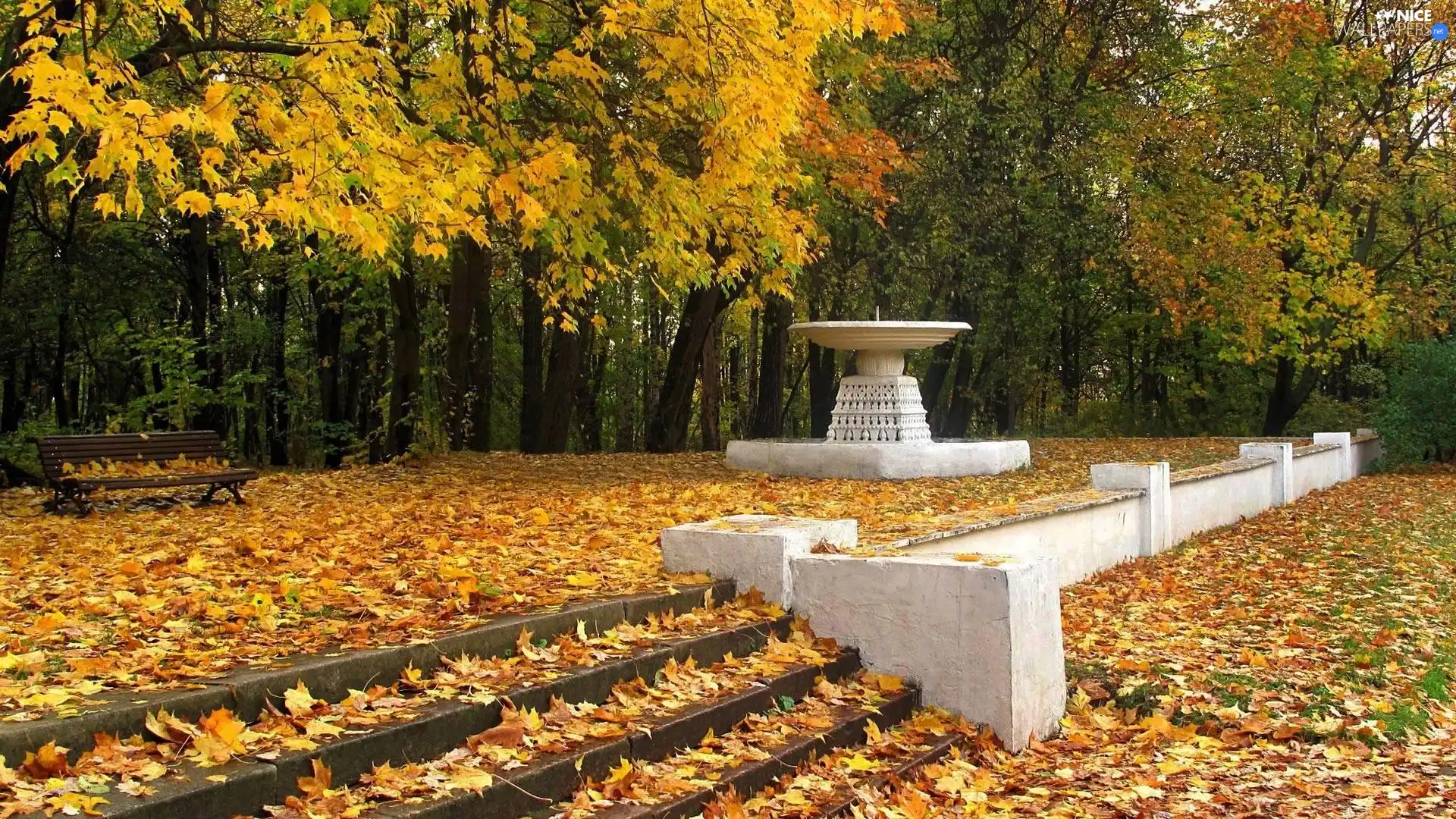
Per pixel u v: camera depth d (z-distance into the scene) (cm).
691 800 412
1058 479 1432
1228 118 2594
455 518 925
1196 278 2383
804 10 975
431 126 1041
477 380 2066
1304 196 2484
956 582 575
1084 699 643
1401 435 2128
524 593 588
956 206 2030
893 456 1409
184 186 820
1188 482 1264
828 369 2767
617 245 1337
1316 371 2791
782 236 1227
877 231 2089
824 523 679
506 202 1003
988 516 841
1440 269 2708
